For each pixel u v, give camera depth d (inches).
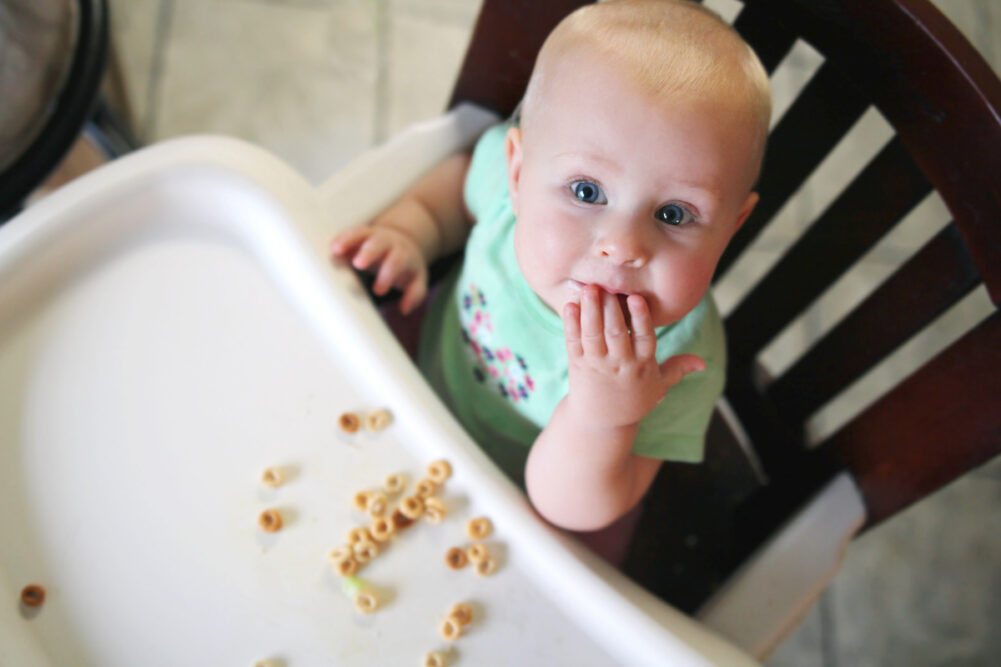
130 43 49.0
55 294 21.7
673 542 29.0
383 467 20.9
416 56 52.5
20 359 20.9
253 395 21.3
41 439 20.2
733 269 48.6
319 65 51.1
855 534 24.8
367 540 19.7
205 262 22.7
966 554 44.4
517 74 24.6
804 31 19.8
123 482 20.0
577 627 19.6
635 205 17.5
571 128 17.7
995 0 57.0
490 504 20.4
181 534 19.7
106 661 18.4
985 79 17.0
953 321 48.5
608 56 17.5
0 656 18.0
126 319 21.7
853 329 23.5
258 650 18.8
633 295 18.0
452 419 21.6
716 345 22.5
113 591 19.0
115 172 22.0
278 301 22.5
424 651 19.0
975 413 20.2
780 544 23.5
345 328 21.9
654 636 18.9
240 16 51.1
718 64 17.4
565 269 18.5
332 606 19.3
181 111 48.4
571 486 20.3
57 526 19.4
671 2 18.7
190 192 22.7
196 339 21.7
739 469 29.1
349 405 21.5
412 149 25.9
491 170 25.0
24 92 27.9
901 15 17.5
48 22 27.7
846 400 46.0
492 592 19.7
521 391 24.0
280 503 20.2
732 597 22.6
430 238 26.0
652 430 22.0
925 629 42.6
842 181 51.1
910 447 22.2
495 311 23.6
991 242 18.3
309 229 22.9
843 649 41.8
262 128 49.0
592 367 18.3
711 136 17.0
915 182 20.3
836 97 20.4
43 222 21.3
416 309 29.5
